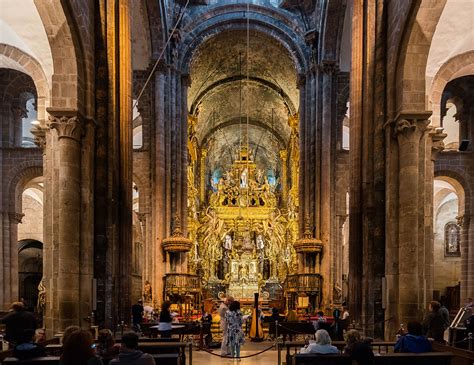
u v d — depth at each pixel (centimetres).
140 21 2836
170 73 2947
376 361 910
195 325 1817
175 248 2700
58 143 1438
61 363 610
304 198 3045
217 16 3197
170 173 2912
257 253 4309
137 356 678
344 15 2777
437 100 1897
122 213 1627
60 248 1380
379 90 1591
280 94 4275
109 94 1541
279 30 3206
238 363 1511
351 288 1722
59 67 1409
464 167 2741
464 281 2717
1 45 1956
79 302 1401
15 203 2714
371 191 1608
